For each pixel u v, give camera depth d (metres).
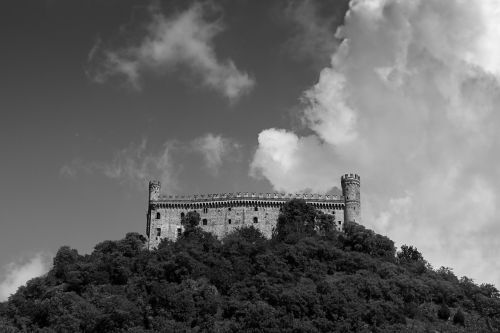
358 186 199.38
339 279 162.38
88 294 158.88
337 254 173.75
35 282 167.88
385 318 148.75
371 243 181.75
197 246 175.75
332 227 190.25
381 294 156.25
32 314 151.00
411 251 190.50
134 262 170.25
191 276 160.38
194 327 145.62
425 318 154.50
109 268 166.62
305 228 188.12
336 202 196.75
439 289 164.75
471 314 160.25
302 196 197.50
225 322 146.38
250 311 145.00
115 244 180.38
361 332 141.12
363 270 167.38
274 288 153.88
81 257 180.12
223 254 172.75
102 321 143.25
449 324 153.25
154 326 144.75
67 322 144.38
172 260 163.12
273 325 141.00
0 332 142.38
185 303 148.25
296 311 147.12
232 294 156.00
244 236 182.50
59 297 153.62
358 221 195.75
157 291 152.50
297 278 164.75
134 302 152.88
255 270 165.75
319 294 151.38
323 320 143.62
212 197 196.00
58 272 170.75
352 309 147.12
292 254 170.00
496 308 162.00
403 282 160.75
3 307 160.50
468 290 170.50
